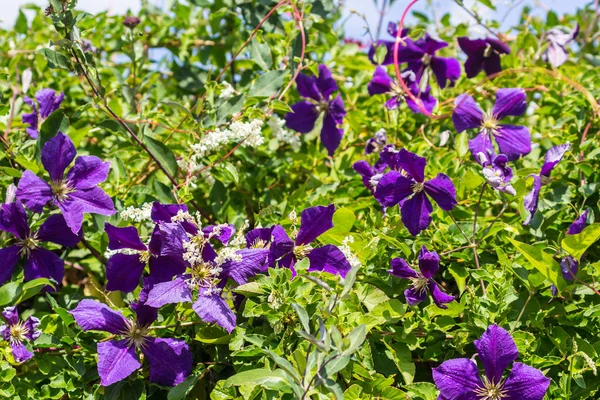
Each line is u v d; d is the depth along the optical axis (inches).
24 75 56.3
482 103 58.6
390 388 43.6
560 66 61.0
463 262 49.0
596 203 50.9
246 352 43.8
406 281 46.9
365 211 52.5
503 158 46.3
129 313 45.9
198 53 64.8
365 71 61.1
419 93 56.1
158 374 44.4
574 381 45.0
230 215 53.8
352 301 45.1
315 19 56.1
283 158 57.2
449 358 45.9
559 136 54.7
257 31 58.1
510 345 43.1
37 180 46.8
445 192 46.3
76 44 48.4
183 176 54.0
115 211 47.3
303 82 55.4
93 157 47.8
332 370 40.2
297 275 44.6
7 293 45.8
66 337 45.6
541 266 44.6
